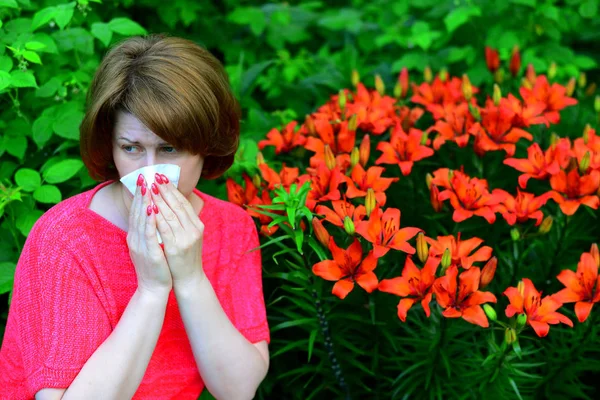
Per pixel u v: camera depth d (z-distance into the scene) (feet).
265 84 13.67
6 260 9.04
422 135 9.48
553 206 10.37
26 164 9.79
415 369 8.80
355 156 8.75
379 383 9.21
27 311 6.07
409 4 14.92
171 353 6.84
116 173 6.64
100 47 10.80
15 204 8.79
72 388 5.87
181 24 13.78
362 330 8.87
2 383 6.70
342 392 9.21
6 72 8.22
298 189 8.45
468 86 10.84
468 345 8.64
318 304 8.16
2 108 9.47
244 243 7.34
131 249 6.04
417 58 13.70
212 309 6.41
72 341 5.97
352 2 16.66
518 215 8.58
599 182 8.52
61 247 6.07
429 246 9.12
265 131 11.58
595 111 11.73
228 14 14.23
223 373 6.65
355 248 7.68
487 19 13.97
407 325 9.15
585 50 16.26
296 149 10.22
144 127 5.74
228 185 8.88
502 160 10.56
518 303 7.56
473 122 10.07
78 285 6.09
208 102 5.87
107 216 6.46
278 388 10.02
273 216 7.67
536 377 8.07
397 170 10.09
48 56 9.68
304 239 7.70
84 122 6.03
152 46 5.93
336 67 13.94
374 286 7.53
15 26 9.36
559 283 9.52
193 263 6.24
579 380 9.88
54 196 8.59
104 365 5.92
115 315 6.33
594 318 8.36
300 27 15.23
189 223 6.11
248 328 7.16
